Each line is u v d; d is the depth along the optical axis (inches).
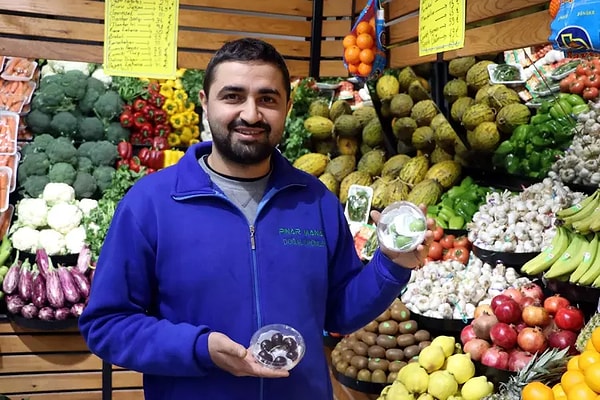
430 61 128.3
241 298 65.2
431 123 155.2
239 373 58.1
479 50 112.7
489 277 115.1
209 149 74.2
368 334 116.7
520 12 102.0
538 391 74.0
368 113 174.6
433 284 118.8
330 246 73.3
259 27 163.8
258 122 63.8
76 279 144.0
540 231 115.8
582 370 73.1
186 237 65.6
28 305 139.7
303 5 165.8
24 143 173.9
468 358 96.7
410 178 154.8
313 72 169.8
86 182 170.4
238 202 68.9
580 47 75.9
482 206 129.3
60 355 143.9
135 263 65.1
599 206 98.1
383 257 68.2
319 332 69.5
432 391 95.0
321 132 179.0
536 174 131.1
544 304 100.4
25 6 149.0
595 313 93.8
